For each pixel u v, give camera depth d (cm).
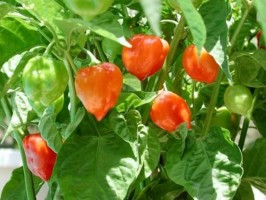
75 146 41
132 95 41
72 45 39
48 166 44
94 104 37
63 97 42
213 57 39
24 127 48
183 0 23
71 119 41
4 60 45
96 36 45
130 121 41
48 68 36
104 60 47
